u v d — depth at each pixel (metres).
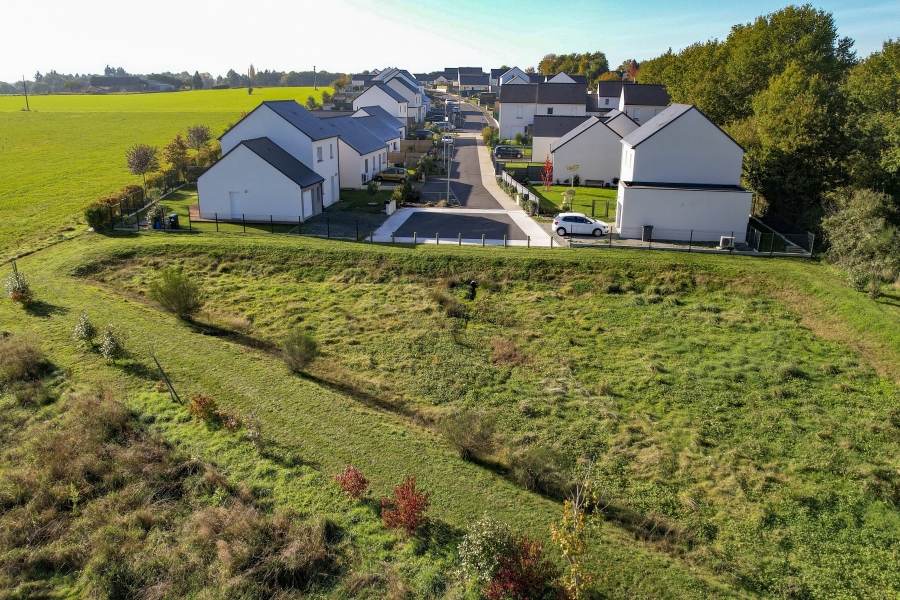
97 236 38.84
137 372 22.64
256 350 25.83
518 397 23.16
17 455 18.12
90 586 13.83
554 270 34.94
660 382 24.30
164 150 62.84
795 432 21.06
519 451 19.48
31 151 73.25
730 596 14.17
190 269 34.88
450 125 110.38
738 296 32.53
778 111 48.28
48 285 30.70
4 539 15.07
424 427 20.84
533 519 16.11
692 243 40.16
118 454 17.86
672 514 17.34
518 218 47.00
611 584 14.13
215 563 14.29
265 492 16.50
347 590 13.56
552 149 62.00
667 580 14.42
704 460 19.55
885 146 42.56
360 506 16.05
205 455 17.92
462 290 33.19
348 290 33.00
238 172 42.75
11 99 152.00
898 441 20.45
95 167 64.38
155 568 14.25
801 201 44.56
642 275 34.53
